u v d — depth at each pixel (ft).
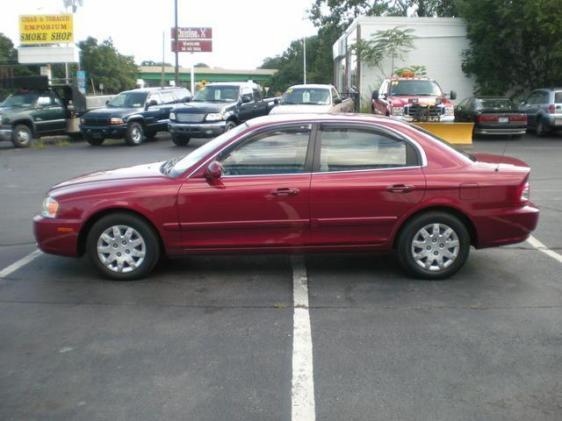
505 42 79.36
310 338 15.44
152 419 11.76
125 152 61.62
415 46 82.17
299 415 11.81
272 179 19.35
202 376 13.48
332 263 22.12
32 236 26.66
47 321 16.85
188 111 63.72
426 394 12.59
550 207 31.40
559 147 60.03
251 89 71.51
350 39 90.48
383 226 19.53
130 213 19.79
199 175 19.53
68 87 73.05
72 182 20.80
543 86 81.51
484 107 66.44
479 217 19.52
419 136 19.80
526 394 12.60
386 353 14.55
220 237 19.60
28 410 12.16
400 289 19.20
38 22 97.19
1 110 67.56
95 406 12.27
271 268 21.58
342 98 67.77
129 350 14.89
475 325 16.24
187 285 19.79
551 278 20.21
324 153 19.57
